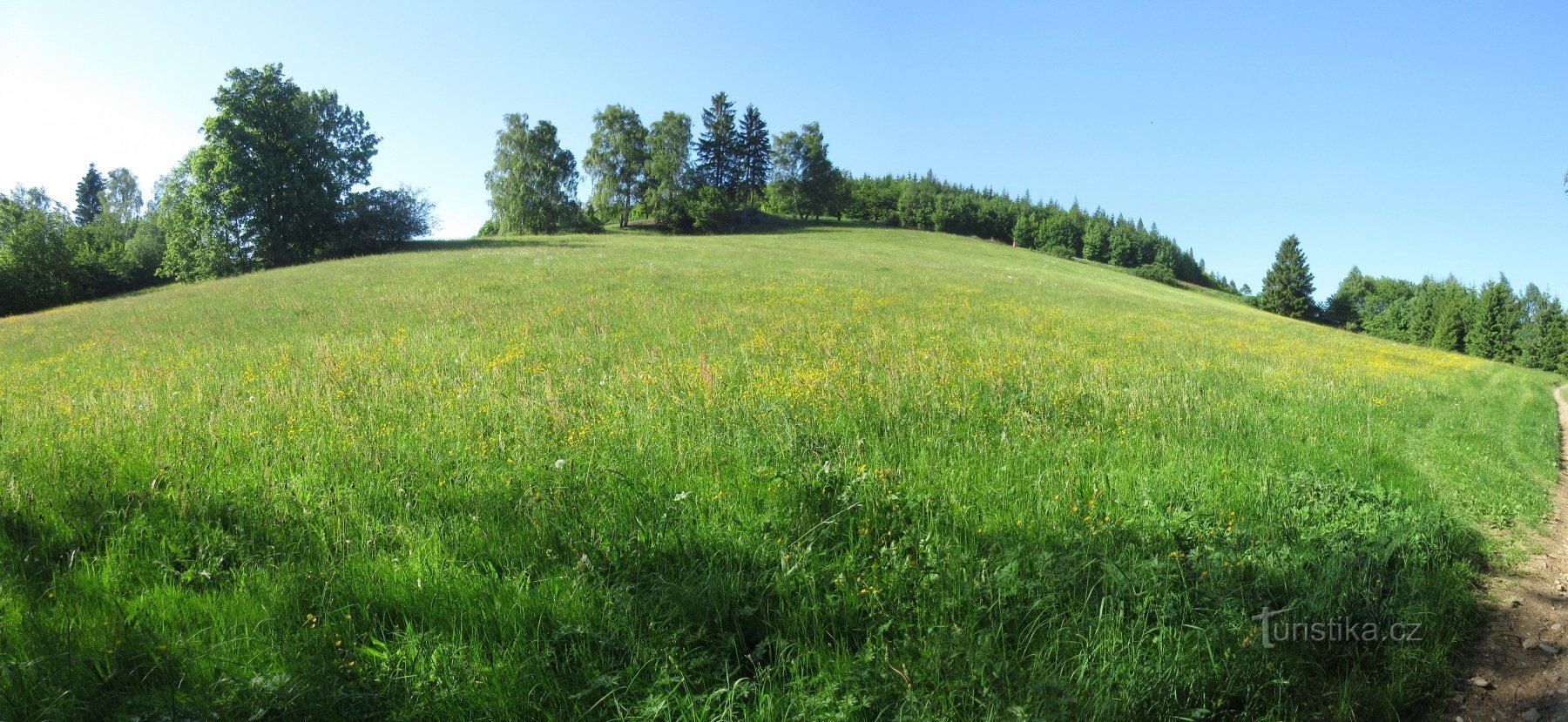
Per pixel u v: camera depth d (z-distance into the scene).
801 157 107.88
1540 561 5.84
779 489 5.58
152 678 3.33
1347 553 5.13
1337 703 3.78
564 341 14.77
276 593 3.98
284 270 38.09
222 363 13.62
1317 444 8.65
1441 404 13.36
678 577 4.39
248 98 46.41
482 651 3.57
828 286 28.42
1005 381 11.56
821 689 3.48
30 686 3.18
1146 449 7.69
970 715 3.36
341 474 5.97
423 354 13.45
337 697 3.22
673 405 8.80
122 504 5.16
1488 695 3.98
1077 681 3.57
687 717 3.29
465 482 5.83
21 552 4.41
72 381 12.89
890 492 5.59
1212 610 4.27
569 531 4.81
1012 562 4.49
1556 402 18.59
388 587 4.07
